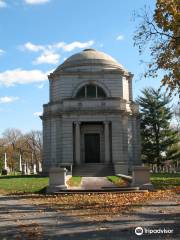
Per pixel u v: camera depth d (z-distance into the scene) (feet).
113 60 203.72
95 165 174.50
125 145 185.57
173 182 121.19
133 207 66.44
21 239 42.11
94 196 88.74
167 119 248.11
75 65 196.03
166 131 245.65
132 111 193.57
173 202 72.64
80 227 48.42
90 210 64.39
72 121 183.11
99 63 195.93
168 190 98.53
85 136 189.57
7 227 49.67
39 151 410.93
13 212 64.44
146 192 95.30
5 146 407.44
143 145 246.27
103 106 183.93
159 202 73.31
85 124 189.47
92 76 194.39
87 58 197.16
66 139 182.29
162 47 91.81
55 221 53.78
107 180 132.57
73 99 184.55
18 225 50.96
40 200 83.97
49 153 192.24
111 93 193.57
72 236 43.09
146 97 247.29
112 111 183.01
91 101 184.24
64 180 101.09
